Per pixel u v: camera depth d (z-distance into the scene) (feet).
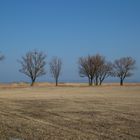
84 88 286.66
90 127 62.28
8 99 146.10
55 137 50.19
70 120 72.79
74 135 52.34
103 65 397.19
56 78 386.73
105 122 69.46
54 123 67.56
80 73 397.39
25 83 392.27
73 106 109.19
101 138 50.49
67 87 307.99
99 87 307.37
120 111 92.22
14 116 79.77
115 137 51.72
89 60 394.11
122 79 406.21
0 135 51.24
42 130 56.65
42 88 287.28
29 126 61.31
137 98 152.66
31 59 371.15
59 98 152.87
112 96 170.60
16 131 55.16
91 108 101.60
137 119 74.38
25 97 163.02
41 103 122.42
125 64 403.95
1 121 67.87
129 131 57.82
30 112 89.92
